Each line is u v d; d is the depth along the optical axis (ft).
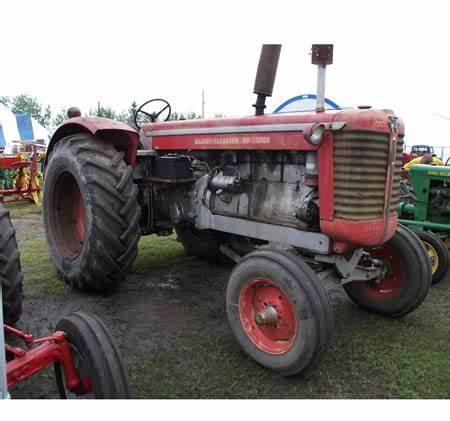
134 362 9.05
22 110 206.28
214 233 13.33
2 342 5.19
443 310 12.21
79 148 11.75
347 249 9.34
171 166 11.79
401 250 10.95
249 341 9.15
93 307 11.71
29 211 26.66
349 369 8.97
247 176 11.03
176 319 11.15
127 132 12.04
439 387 8.40
